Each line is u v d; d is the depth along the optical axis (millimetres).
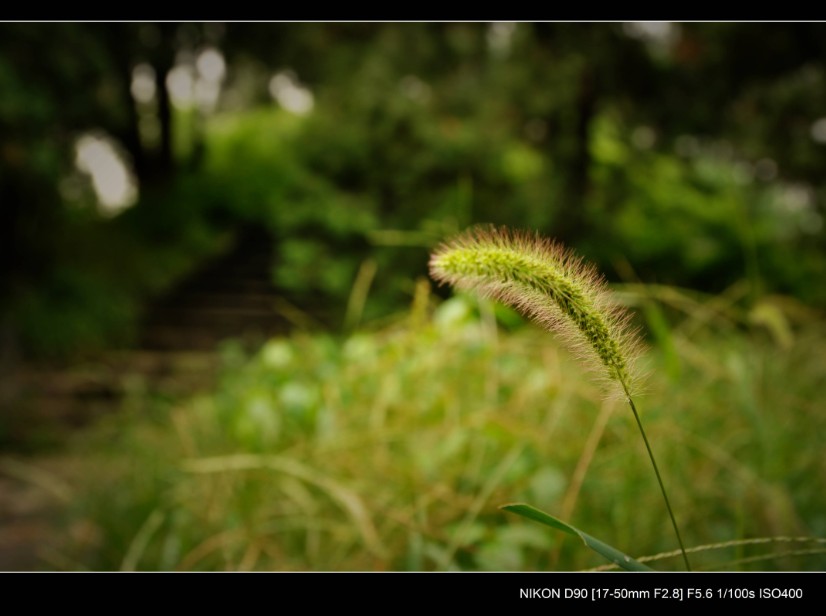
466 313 2814
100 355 8391
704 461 2287
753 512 2072
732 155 11109
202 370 7395
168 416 4715
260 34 11180
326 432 2521
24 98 7293
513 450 2113
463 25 9930
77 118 8961
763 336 3264
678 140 11000
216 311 9742
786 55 9531
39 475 4715
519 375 2596
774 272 10328
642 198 11039
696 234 10523
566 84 9922
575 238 10000
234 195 13172
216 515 2473
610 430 2186
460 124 9789
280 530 2309
